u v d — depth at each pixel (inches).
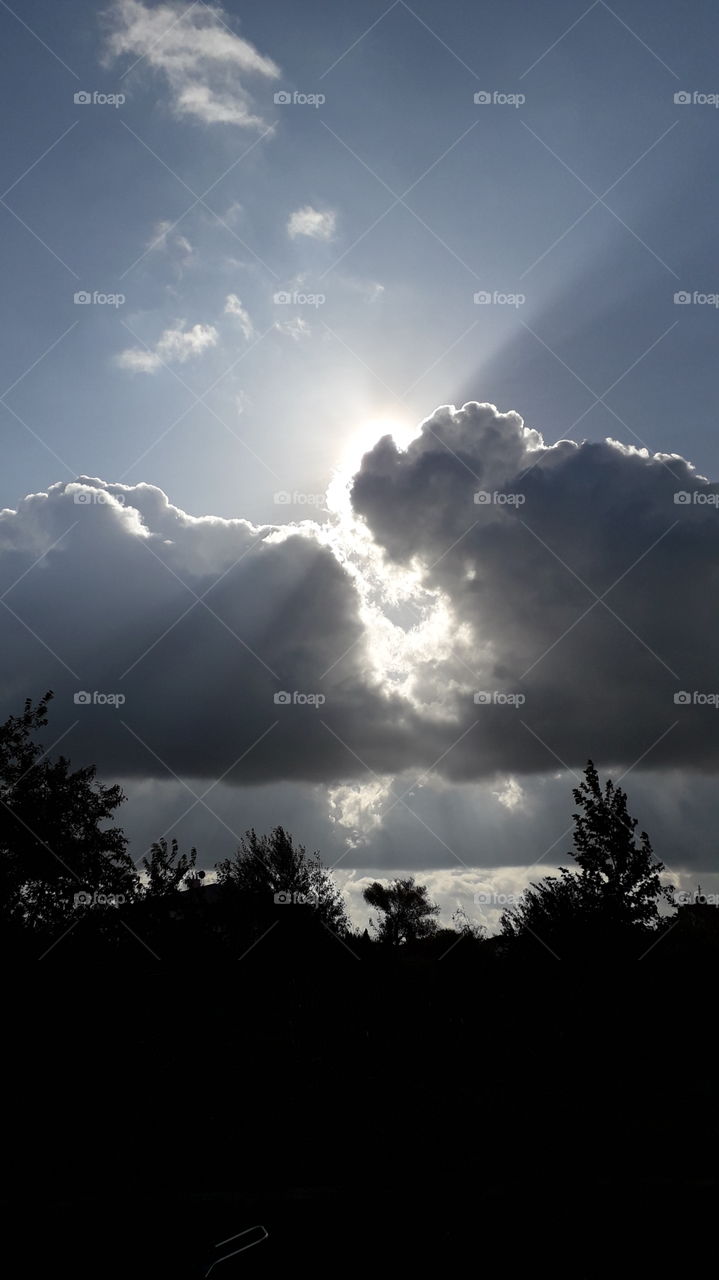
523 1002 756.0
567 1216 370.3
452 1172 430.6
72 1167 454.3
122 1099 552.7
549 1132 499.2
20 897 741.3
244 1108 543.2
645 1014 736.3
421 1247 342.0
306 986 806.5
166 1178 438.0
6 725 802.8
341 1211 383.2
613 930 816.3
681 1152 463.2
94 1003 639.8
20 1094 543.2
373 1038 695.1
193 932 813.9
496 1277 315.0
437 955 1034.7
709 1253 333.1
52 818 771.4
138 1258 337.4
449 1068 631.2
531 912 856.9
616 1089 586.2
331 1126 516.7
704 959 805.9
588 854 864.3
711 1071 642.2
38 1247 348.8
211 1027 685.3
